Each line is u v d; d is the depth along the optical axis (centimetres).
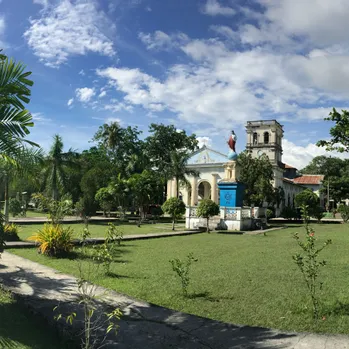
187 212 2823
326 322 588
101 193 3378
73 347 496
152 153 5300
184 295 741
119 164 4906
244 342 502
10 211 2955
